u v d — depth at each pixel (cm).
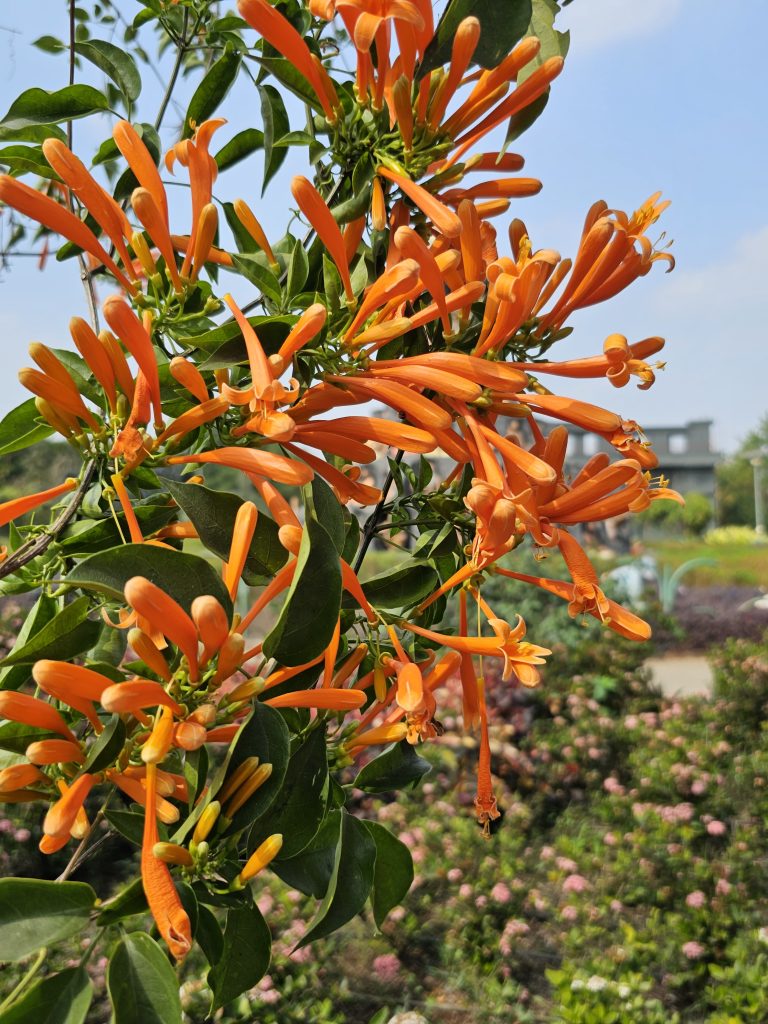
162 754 30
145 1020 29
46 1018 29
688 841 171
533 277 37
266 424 34
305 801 35
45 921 30
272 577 36
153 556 31
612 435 39
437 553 43
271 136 52
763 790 189
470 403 39
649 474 41
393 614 43
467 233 39
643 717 228
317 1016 129
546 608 270
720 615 414
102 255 38
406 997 138
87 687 30
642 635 38
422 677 40
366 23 35
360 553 45
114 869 162
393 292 36
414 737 39
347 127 41
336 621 33
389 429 36
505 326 38
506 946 148
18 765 34
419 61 39
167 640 34
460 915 157
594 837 183
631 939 146
